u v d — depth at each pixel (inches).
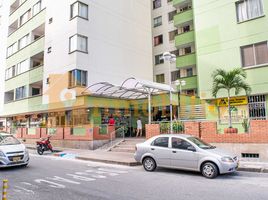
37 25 1007.0
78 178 342.6
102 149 669.3
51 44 906.7
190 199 239.8
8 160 403.9
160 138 396.2
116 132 771.4
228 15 636.1
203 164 342.3
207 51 661.3
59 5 893.2
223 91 613.3
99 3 903.1
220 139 477.7
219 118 626.2
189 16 1053.2
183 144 368.2
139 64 1048.8
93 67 842.8
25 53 1071.0
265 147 431.8
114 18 959.6
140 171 395.9
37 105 934.4
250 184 299.1
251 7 606.2
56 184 307.1
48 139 679.7
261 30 582.6
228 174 361.4
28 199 243.8
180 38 1055.0
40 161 521.3
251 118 578.9
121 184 304.3
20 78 1086.4
